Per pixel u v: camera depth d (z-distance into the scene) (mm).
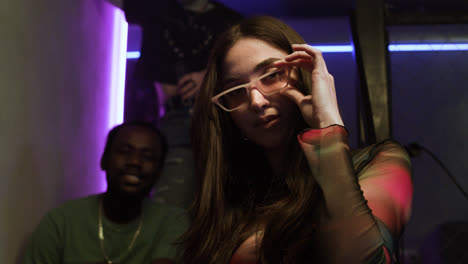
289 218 862
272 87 963
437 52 3557
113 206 1757
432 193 3502
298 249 815
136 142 1801
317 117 823
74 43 2092
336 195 703
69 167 2043
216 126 1140
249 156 1158
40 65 1737
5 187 1464
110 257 1710
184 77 2426
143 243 1762
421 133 3553
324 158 744
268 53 977
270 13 3885
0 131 1431
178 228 1815
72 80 2068
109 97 2631
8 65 1483
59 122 1925
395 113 3570
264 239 858
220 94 1037
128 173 1764
